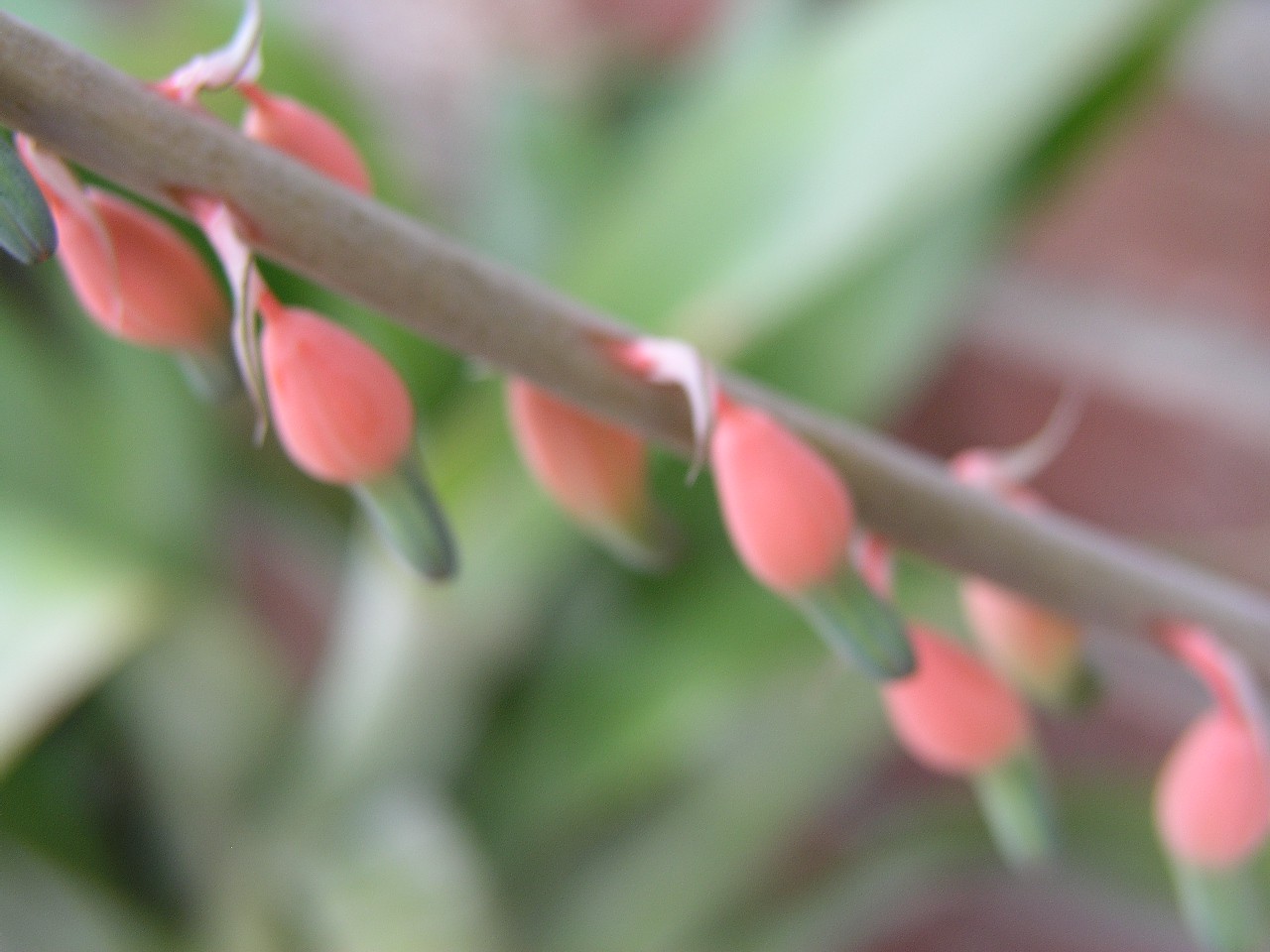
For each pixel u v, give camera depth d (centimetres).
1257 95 40
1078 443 45
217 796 41
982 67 29
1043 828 24
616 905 40
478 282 21
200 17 39
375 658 37
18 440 39
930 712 24
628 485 23
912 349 35
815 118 31
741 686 37
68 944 42
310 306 35
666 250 31
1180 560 35
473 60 49
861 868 41
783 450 22
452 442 32
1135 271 43
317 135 22
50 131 21
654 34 47
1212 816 24
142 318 22
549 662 39
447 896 35
